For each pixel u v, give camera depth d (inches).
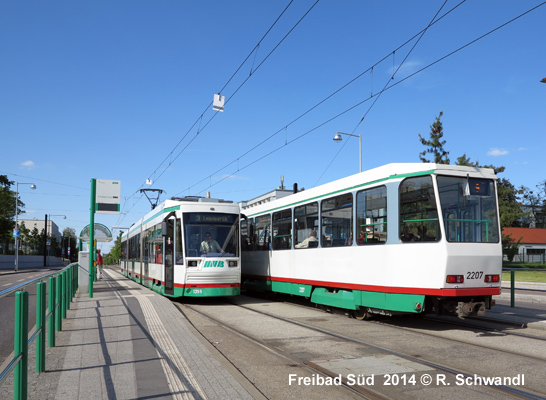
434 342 355.9
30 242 3137.3
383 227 426.9
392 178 421.1
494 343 352.2
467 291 384.8
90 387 221.6
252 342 355.3
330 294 504.4
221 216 632.4
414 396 227.3
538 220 3336.6
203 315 506.9
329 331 403.9
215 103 669.3
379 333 395.9
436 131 1300.4
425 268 388.2
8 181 2625.5
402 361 294.5
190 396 209.2
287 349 331.6
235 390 217.9
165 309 493.0
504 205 1584.6
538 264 1971.0
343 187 490.0
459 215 393.4
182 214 617.0
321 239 528.1
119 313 464.4
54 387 221.3
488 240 398.9
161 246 692.7
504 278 1317.7
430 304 396.5
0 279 1258.0
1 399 209.5
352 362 292.4
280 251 631.8
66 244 4840.1
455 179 398.6
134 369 253.9
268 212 681.6
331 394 232.2
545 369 275.9
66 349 304.3
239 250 630.5
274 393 233.8
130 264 1134.4
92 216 658.2
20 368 170.2
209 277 601.0
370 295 439.5
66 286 467.5
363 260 449.7
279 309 569.9
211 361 271.7
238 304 632.4
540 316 481.4
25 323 173.2
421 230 395.9
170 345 315.6
